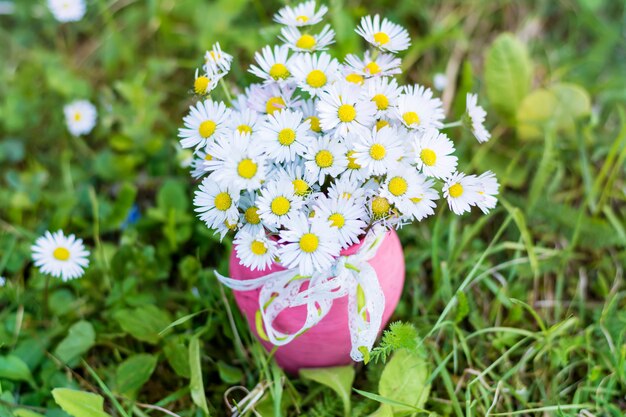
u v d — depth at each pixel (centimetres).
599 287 50
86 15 62
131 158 55
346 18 53
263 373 46
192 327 48
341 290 39
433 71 59
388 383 43
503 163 54
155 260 50
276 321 41
